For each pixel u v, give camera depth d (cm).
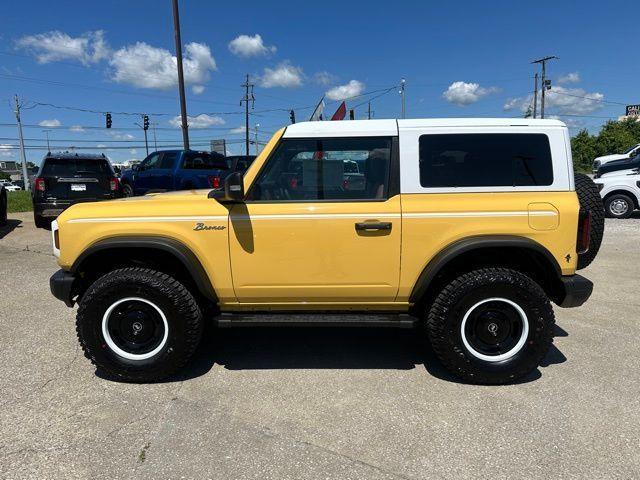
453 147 338
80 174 1012
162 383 350
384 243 337
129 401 322
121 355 347
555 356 391
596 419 297
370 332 455
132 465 255
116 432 285
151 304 342
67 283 349
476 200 333
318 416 304
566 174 335
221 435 283
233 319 350
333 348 415
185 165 1246
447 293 337
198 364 383
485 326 340
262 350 411
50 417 301
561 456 261
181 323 342
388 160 339
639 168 1212
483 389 338
